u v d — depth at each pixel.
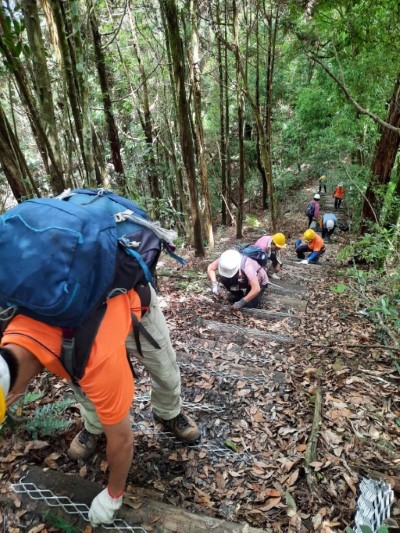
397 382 3.11
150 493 2.04
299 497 2.07
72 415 2.49
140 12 8.55
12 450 2.15
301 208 16.17
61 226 1.20
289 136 15.66
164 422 2.38
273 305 5.27
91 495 1.91
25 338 1.23
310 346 3.78
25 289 1.13
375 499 1.93
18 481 1.97
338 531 1.87
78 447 2.15
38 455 2.18
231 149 15.67
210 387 3.00
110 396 1.36
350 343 3.80
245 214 15.63
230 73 12.62
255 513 1.99
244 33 10.15
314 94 11.75
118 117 9.88
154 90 9.94
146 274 1.53
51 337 1.26
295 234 13.05
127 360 1.47
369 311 4.37
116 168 7.06
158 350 1.98
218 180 15.20
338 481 2.14
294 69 14.55
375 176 7.11
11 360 1.17
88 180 3.30
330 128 11.12
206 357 3.44
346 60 6.07
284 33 6.85
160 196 9.45
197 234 7.62
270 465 2.28
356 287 5.80
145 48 9.73
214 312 4.62
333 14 5.92
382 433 2.52
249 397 2.89
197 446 2.39
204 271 6.60
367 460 2.29
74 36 2.96
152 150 8.78
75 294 1.15
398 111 6.45
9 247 1.18
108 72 8.45
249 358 3.48
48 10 3.94
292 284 6.61
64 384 2.76
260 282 4.91
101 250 1.22
